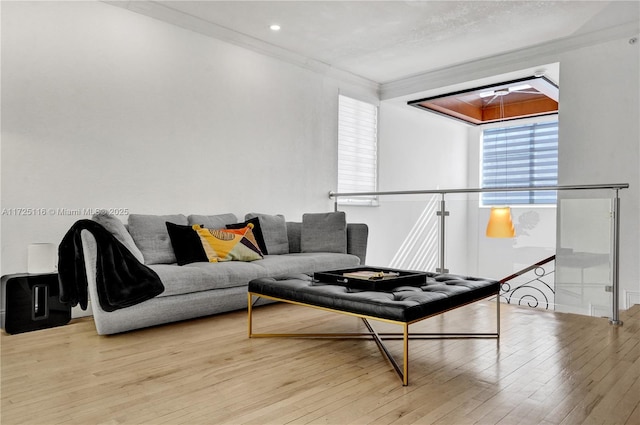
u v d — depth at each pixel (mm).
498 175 7621
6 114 3053
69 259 2891
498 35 4535
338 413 1756
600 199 3660
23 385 2029
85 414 1742
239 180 4523
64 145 3316
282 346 2639
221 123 4363
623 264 4219
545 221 4031
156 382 2066
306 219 4645
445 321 3303
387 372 2217
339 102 5703
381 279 2533
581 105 4488
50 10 3252
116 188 3602
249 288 2824
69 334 2869
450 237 4559
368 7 3908
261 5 3848
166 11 3871
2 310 2891
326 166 5480
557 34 4504
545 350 2605
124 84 3654
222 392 1957
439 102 6559
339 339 2799
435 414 1753
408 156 6703
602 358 2461
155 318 2953
